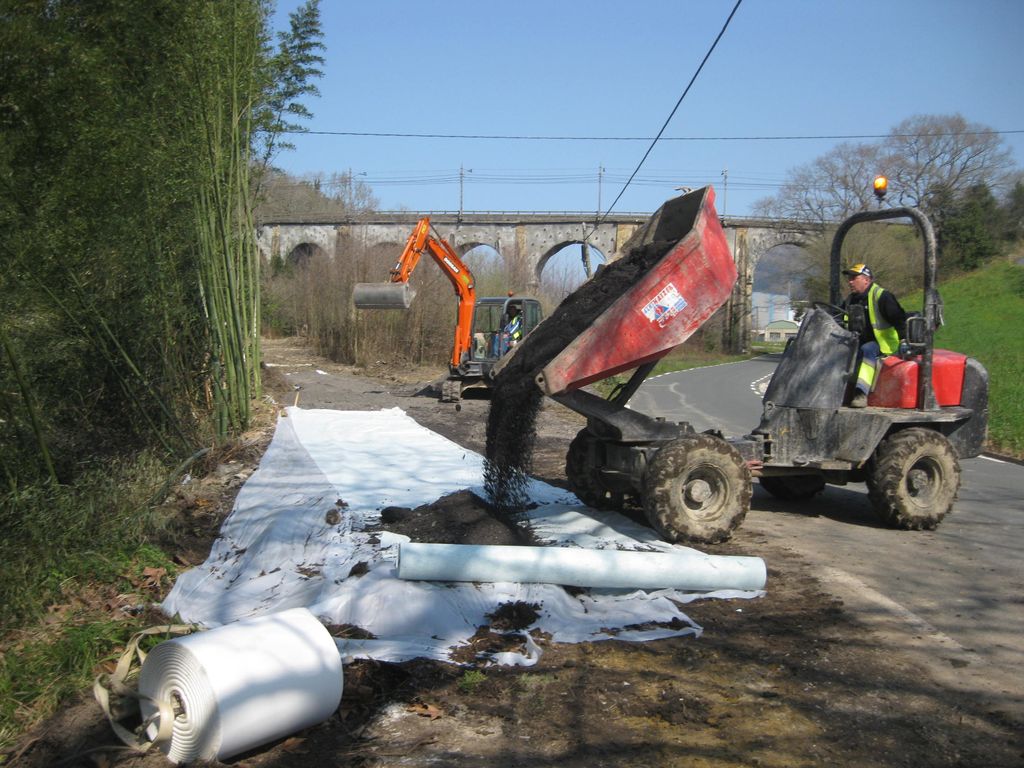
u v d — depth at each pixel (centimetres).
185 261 1112
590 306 742
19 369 652
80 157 741
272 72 1280
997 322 4269
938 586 621
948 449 786
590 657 486
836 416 784
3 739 414
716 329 5434
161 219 972
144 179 869
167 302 971
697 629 522
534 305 2277
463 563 553
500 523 659
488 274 3819
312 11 1361
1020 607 576
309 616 427
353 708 423
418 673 458
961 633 527
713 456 684
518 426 703
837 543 741
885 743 391
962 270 5347
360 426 1343
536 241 5281
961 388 830
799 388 789
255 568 652
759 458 773
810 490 923
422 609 529
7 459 662
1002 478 1144
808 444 787
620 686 449
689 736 398
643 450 712
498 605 543
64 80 729
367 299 1667
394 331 3012
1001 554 713
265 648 393
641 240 816
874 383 809
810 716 417
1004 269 5203
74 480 736
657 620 536
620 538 690
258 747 393
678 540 687
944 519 838
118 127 809
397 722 412
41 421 705
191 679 375
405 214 4888
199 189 1098
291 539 685
